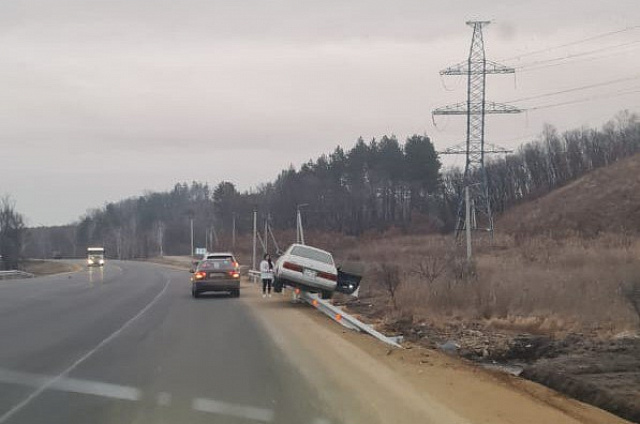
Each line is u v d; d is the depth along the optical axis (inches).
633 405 382.9
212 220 5078.7
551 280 957.8
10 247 3412.9
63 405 338.3
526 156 3949.3
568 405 395.2
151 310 904.3
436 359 521.7
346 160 4291.3
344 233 3818.9
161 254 5551.2
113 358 491.2
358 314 908.0
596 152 3695.9
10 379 409.1
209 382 399.5
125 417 313.9
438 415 328.5
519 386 450.0
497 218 3186.5
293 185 4180.6
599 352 579.5
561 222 2571.4
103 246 6865.2
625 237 1940.2
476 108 1892.2
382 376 429.7
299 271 941.8
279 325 719.1
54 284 1658.5
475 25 1875.0
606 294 821.9
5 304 1005.8
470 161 1941.4
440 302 874.1
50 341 584.7
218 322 748.0
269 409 330.3
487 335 703.1
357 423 305.6
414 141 4089.6
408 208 4062.5
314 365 463.2
